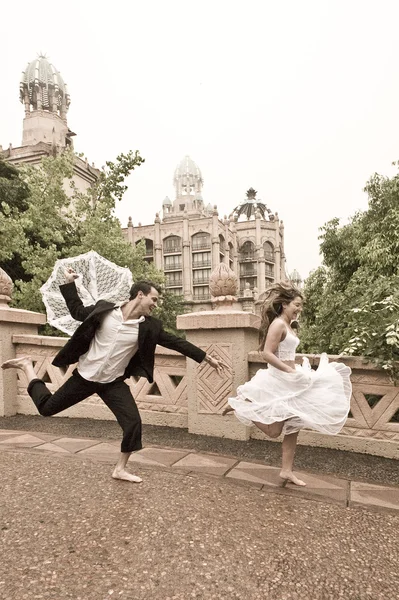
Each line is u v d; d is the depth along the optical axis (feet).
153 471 11.26
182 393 16.58
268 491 10.11
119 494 9.58
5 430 16.10
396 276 16.34
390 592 6.28
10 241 43.65
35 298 41.93
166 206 312.29
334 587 6.35
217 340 15.24
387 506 9.48
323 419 9.66
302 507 9.23
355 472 11.82
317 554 7.27
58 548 7.27
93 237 48.75
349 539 7.85
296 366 10.96
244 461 12.46
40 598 5.92
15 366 10.99
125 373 10.39
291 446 10.53
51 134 155.43
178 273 234.99
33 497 9.36
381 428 13.43
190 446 14.01
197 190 339.36
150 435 15.39
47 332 42.16
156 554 7.12
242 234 264.72
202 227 231.71
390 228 37.04
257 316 15.35
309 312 39.86
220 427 15.16
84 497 9.39
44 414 10.34
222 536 7.78
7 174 63.87
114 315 9.83
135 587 6.22
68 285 10.57
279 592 6.19
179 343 10.09
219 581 6.41
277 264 269.64
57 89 160.86
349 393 10.70
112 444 13.88
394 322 13.15
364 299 16.78
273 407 9.85
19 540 7.52
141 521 8.29
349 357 13.66
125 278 13.66
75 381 10.04
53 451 12.99
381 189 41.73
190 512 8.75
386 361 12.89
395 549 7.55
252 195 315.99
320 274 43.98
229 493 9.89
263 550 7.34
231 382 14.96
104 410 17.99
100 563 6.82
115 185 57.67
